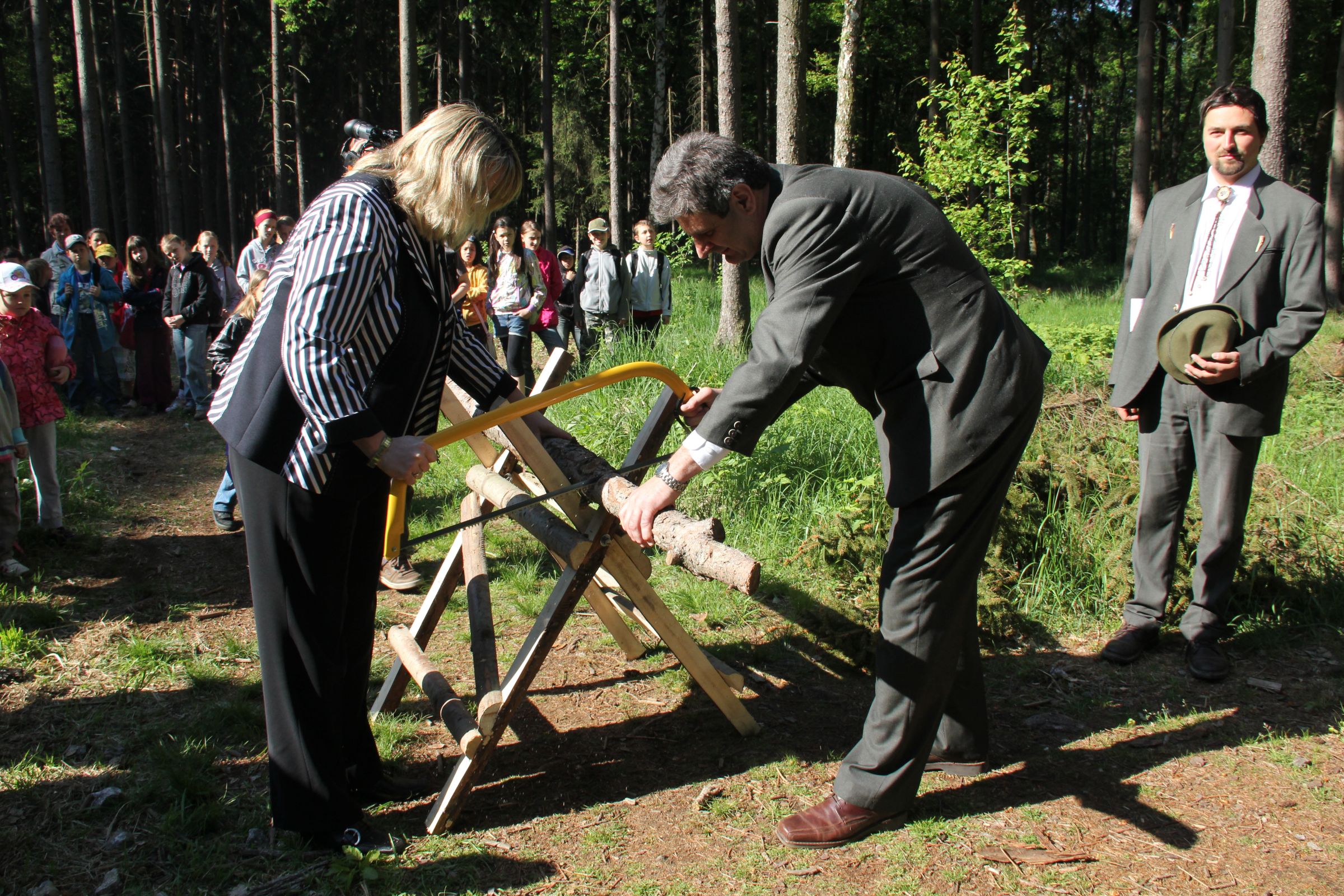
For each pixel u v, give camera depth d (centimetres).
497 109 3362
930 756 295
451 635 399
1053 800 280
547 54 2369
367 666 267
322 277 214
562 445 293
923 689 253
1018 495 427
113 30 2992
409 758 303
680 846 256
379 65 3328
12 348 482
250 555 235
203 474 703
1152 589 377
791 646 388
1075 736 318
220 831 258
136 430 850
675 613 420
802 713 334
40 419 489
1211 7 3064
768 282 246
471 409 343
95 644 383
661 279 1038
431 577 465
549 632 266
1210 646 362
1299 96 2384
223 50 2883
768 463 541
